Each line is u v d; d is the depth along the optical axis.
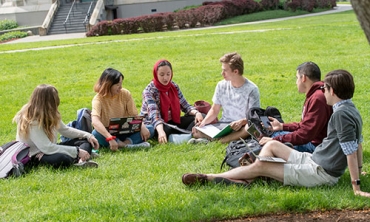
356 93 10.33
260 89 11.45
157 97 7.65
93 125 7.13
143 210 4.63
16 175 6.04
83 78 14.61
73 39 27.45
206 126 7.34
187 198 4.83
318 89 5.64
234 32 24.05
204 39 21.52
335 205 4.56
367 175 5.38
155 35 26.33
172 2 41.25
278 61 15.30
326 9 43.84
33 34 36.94
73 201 5.00
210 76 13.62
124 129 7.17
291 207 4.56
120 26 31.75
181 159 6.51
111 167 6.24
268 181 5.18
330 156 4.88
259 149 5.55
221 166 5.89
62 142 6.74
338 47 17.19
